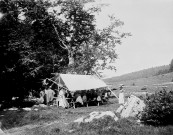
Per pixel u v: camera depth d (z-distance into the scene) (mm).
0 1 37281
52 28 45906
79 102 26328
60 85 27797
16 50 32938
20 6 41188
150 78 65438
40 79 35312
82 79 30000
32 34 38281
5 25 34531
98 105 27172
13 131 15586
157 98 13906
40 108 22359
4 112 21156
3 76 32062
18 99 33531
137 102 15570
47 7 43031
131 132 11914
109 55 40938
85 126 13711
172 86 38094
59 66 41469
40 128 15055
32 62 34469
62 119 18016
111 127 12953
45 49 42094
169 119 13484
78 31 46906
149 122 13695
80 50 44719
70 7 44094
